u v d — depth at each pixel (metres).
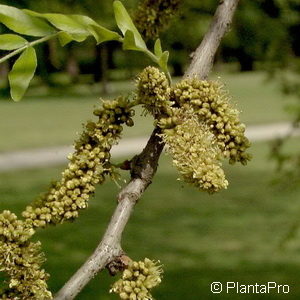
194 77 2.15
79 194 2.09
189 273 10.38
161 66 2.14
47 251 11.42
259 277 10.10
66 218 2.07
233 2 2.40
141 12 2.71
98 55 37.47
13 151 21.73
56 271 10.41
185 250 11.66
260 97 37.41
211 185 2.02
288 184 6.67
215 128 2.09
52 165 19.47
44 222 2.06
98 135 2.14
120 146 22.55
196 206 14.88
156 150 2.10
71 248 11.62
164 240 12.34
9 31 2.71
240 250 11.54
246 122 27.83
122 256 1.99
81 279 1.95
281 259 10.89
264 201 14.96
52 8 4.34
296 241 11.61
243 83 45.22
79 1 4.45
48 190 2.11
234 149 2.09
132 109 2.17
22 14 2.07
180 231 12.92
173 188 16.86
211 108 2.10
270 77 7.52
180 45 7.08
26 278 2.02
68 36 2.06
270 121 27.92
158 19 2.71
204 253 11.43
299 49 8.12
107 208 14.64
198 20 6.63
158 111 2.13
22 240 2.00
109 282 9.54
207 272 10.42
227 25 2.38
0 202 15.23
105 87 38.19
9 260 2.00
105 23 4.60
